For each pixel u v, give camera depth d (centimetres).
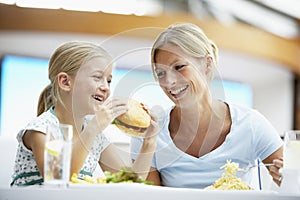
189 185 200
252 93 838
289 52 809
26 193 136
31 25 677
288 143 170
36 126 184
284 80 857
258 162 207
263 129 205
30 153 188
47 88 214
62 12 688
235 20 777
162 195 138
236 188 157
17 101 696
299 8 706
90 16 698
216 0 727
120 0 685
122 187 140
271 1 702
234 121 205
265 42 794
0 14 670
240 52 779
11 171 226
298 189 154
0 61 688
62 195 135
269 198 142
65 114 194
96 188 139
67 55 196
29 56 702
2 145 228
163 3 737
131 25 710
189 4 750
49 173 143
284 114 857
